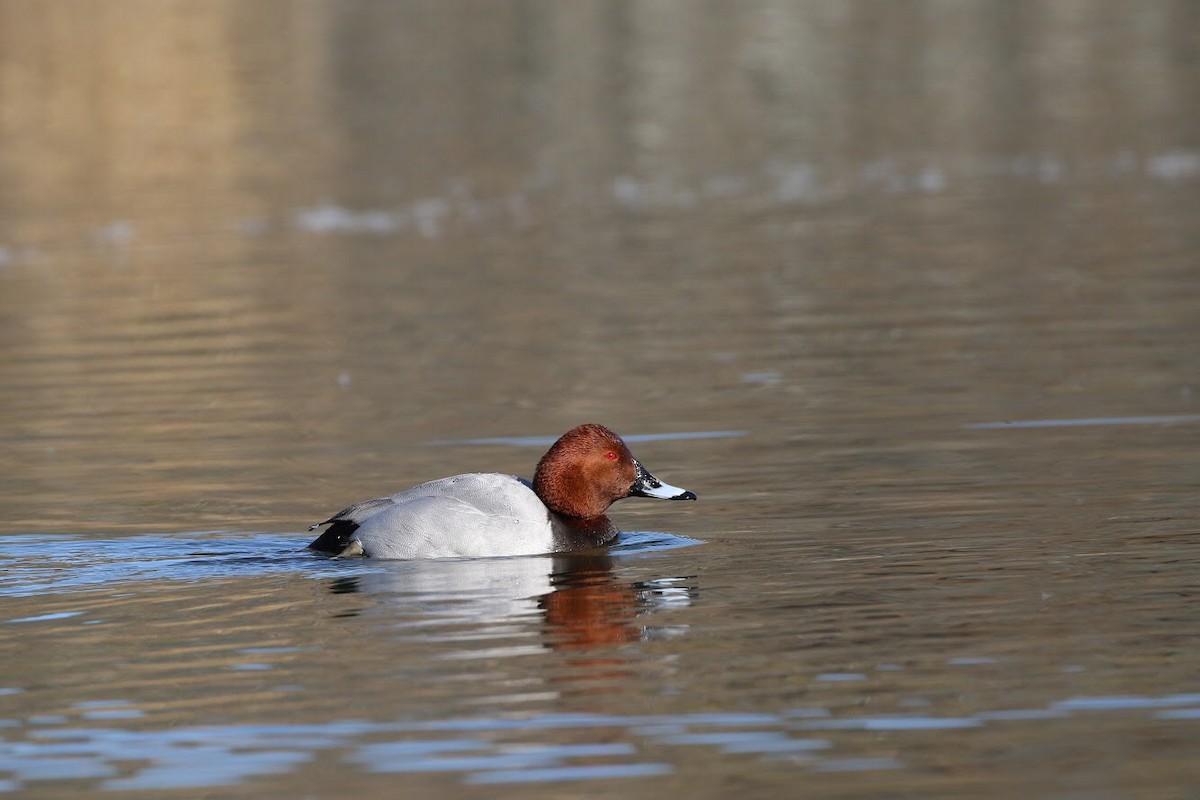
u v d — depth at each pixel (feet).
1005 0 151.12
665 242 83.05
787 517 38.93
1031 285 69.31
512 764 24.39
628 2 149.89
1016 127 110.42
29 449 50.37
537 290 73.05
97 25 132.46
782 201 92.94
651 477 37.68
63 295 76.02
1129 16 144.15
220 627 31.22
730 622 30.55
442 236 86.53
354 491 43.83
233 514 41.57
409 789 23.67
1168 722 25.13
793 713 25.91
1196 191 89.35
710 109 117.70
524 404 53.52
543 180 99.86
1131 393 50.60
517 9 146.10
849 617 30.55
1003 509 38.58
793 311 66.54
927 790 23.26
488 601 32.50
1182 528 36.19
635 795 23.25
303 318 69.36
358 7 145.48
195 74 122.31
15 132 109.81
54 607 32.96
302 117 114.21
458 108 116.98
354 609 32.14
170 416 54.13
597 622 30.83
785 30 140.97
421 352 62.28
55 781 24.44
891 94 121.08
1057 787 23.26
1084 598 31.17
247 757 24.97
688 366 57.88
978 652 28.30
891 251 78.43
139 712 26.91
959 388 52.65
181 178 100.89
